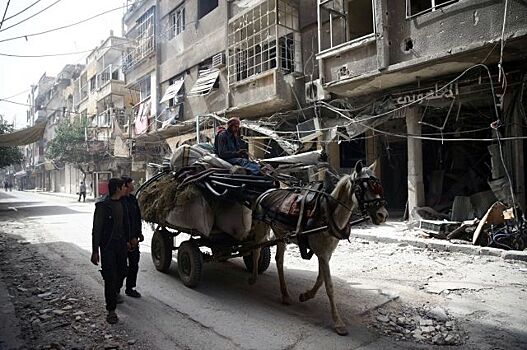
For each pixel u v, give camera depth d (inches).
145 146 887.1
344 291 214.8
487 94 366.6
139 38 896.3
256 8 524.4
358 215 200.4
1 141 631.2
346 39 452.4
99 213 184.9
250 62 557.0
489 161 477.7
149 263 298.2
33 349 150.8
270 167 246.8
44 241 408.5
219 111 606.9
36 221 596.4
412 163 423.5
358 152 569.9
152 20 829.8
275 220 189.6
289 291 218.5
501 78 308.5
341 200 165.0
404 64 359.6
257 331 163.0
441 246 317.1
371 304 193.2
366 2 475.8
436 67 356.8
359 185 157.2
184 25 733.9
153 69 830.5
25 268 287.4
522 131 352.2
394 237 354.9
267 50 515.5
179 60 742.5
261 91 516.4
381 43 376.8
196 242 236.4
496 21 305.9
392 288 219.5
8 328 170.9
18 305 203.2
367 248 334.3
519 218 322.0
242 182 209.3
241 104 548.1
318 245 172.4
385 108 410.9
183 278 231.0
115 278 182.5
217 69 622.8
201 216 217.0
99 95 1236.5
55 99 1943.9
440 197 489.1
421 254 305.9
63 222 581.9
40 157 2183.8
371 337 156.3
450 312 181.8
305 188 189.6
